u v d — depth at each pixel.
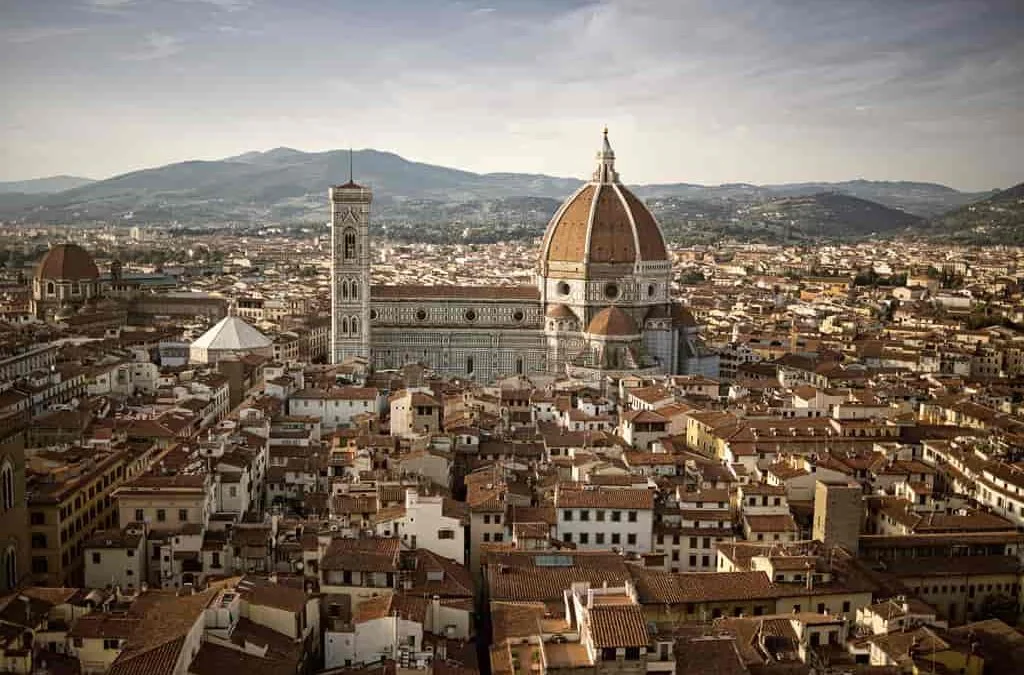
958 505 189.50
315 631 133.12
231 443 198.88
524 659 113.56
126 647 110.94
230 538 157.38
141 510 165.62
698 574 145.12
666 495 184.62
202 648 114.12
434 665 117.88
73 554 173.50
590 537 171.25
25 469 164.25
